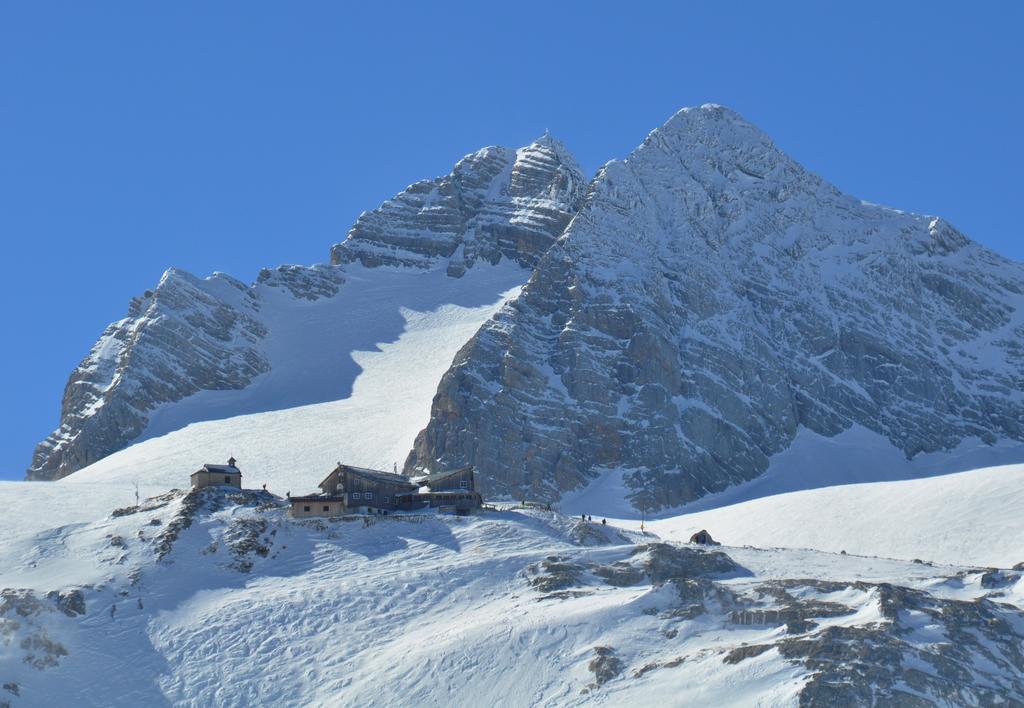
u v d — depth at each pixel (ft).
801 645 464.65
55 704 498.69
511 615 519.19
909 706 440.86
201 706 500.33
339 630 531.91
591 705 464.24
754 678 456.86
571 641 496.23
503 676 485.97
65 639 529.04
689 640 491.31
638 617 506.89
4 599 542.98
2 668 508.53
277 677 510.17
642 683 468.75
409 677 493.77
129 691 508.94
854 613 495.00
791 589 518.78
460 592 549.95
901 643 462.19
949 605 494.59
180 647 527.81
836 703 440.45
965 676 455.63
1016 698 451.53
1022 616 496.23
